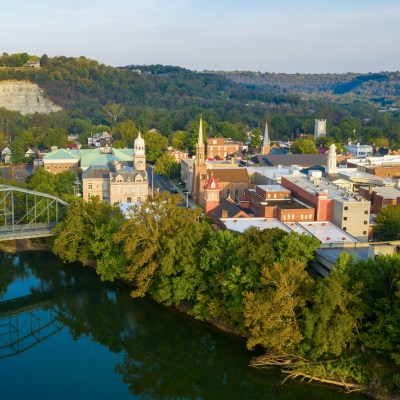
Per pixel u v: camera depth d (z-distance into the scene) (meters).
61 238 118.75
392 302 73.44
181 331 95.38
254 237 90.25
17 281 123.88
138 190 169.00
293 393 76.94
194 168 182.88
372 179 161.75
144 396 78.44
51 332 100.69
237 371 83.25
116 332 100.50
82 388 80.00
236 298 83.19
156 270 101.31
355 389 73.94
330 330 72.94
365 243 99.75
